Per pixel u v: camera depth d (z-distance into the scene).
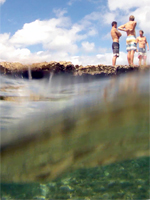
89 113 1.94
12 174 1.68
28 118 2.42
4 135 1.93
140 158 1.69
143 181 1.57
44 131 1.88
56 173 1.69
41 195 1.50
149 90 2.15
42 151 1.72
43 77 6.84
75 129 1.80
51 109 2.62
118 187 1.53
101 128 1.73
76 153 1.72
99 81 4.05
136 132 1.71
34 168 1.69
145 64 3.46
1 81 5.28
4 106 3.09
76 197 1.47
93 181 1.62
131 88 2.39
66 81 6.24
